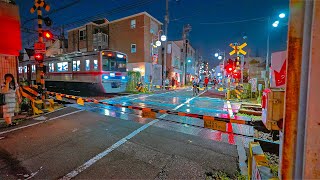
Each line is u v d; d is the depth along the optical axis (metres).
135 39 24.77
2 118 7.09
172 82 28.47
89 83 14.88
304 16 0.87
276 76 1.64
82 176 3.27
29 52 14.95
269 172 1.49
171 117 7.64
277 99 1.49
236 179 3.22
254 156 1.88
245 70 31.55
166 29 21.55
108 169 3.51
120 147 4.52
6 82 6.99
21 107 8.39
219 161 3.86
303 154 0.90
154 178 3.24
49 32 8.70
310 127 0.87
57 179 3.19
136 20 24.56
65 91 17.22
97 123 6.62
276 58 1.65
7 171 3.42
